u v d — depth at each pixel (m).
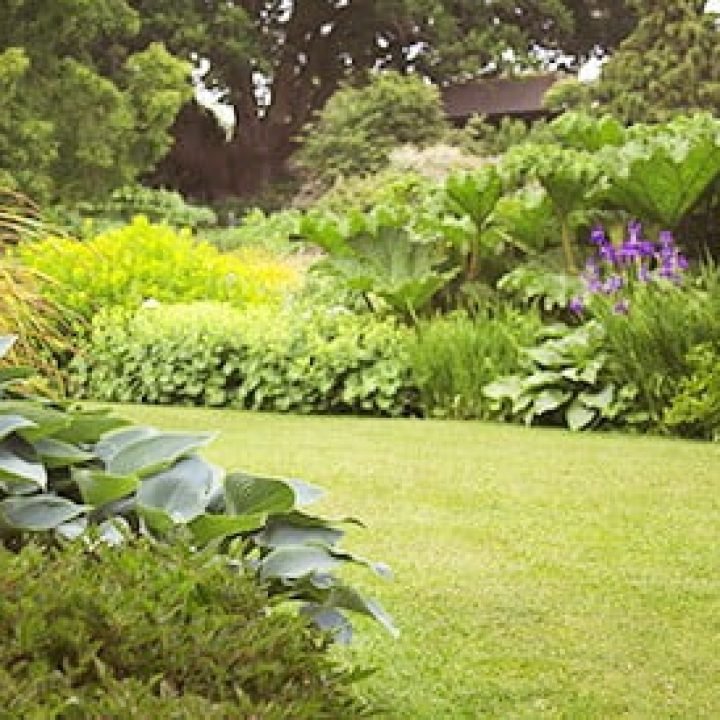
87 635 1.72
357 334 8.70
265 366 8.73
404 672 3.14
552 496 5.28
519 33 26.84
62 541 2.15
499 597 3.79
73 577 1.83
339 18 27.55
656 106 21.55
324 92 27.81
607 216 9.57
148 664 1.75
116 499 2.42
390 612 3.62
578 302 8.54
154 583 1.89
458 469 5.91
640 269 8.47
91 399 9.27
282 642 1.88
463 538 4.53
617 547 4.40
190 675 1.77
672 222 9.36
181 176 27.17
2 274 4.16
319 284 10.38
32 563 1.89
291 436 7.13
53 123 19.98
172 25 24.98
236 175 27.64
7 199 9.75
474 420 8.09
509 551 4.34
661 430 7.42
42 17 20.45
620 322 7.66
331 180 22.03
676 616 3.64
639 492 5.36
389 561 4.19
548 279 9.11
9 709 1.50
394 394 8.41
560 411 7.84
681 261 8.57
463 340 8.29
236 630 1.86
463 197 9.30
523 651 3.32
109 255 9.91
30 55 20.56
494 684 3.08
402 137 21.88
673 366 7.52
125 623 1.76
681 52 21.66
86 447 2.59
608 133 10.10
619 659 3.28
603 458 6.26
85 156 20.55
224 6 25.69
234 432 7.37
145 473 2.48
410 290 9.25
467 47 26.64
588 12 28.11
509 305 9.05
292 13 27.39
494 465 6.03
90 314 9.58
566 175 9.14
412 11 26.22
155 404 9.06
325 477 5.70
